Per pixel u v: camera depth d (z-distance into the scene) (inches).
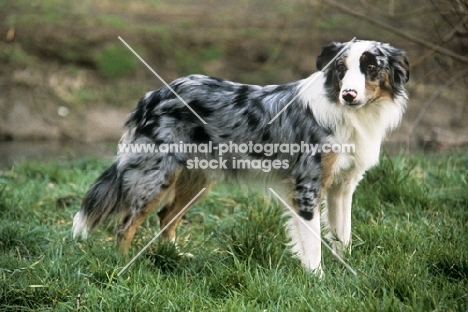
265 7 930.7
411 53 721.6
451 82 507.5
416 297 261.6
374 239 331.9
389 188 394.0
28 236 346.6
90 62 831.1
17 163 532.1
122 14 914.7
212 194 420.5
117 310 264.4
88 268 304.0
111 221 345.1
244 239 325.1
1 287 278.1
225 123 329.1
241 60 858.8
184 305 267.9
